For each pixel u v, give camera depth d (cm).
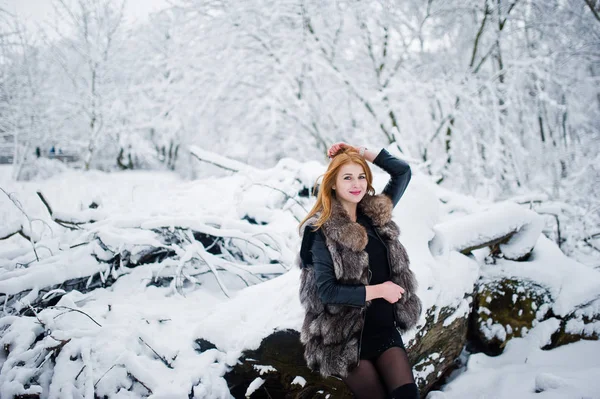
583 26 736
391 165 193
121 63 1233
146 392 196
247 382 214
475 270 295
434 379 241
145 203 444
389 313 166
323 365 157
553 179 721
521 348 270
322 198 170
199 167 1144
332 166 170
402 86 747
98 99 1216
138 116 1202
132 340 215
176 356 216
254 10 804
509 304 290
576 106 768
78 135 1413
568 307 279
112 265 318
